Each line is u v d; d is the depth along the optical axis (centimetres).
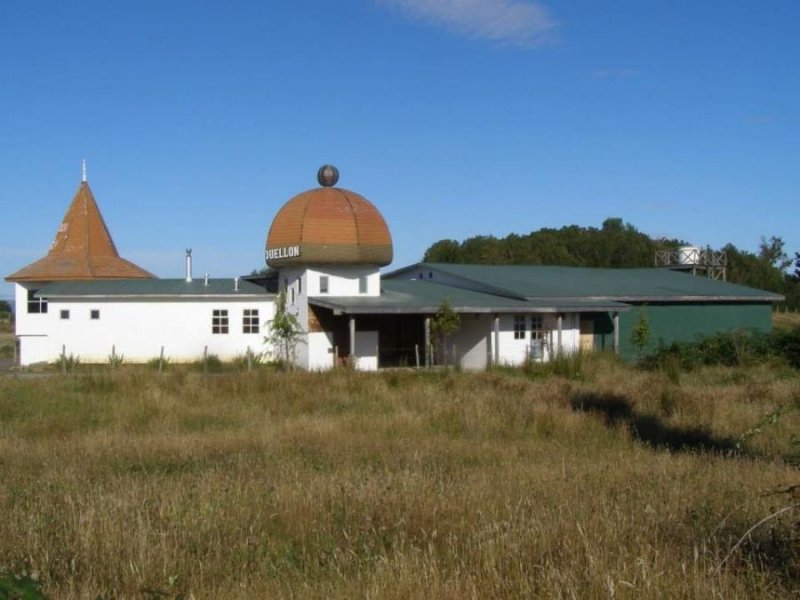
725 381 2662
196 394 2222
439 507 912
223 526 880
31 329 4644
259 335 4294
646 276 5006
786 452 1383
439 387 2384
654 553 704
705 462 1251
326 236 4041
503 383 2428
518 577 668
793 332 3419
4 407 2033
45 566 746
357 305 3766
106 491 1056
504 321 4031
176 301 4194
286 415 1947
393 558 732
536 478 1125
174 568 743
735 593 624
